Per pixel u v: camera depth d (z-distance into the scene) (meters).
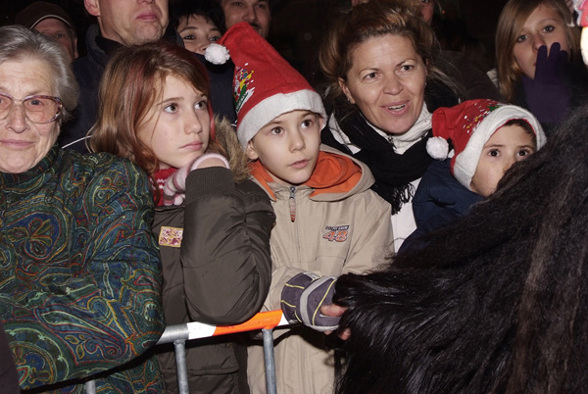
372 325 1.45
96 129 2.09
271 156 2.24
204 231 1.69
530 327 1.13
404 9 2.60
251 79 2.34
